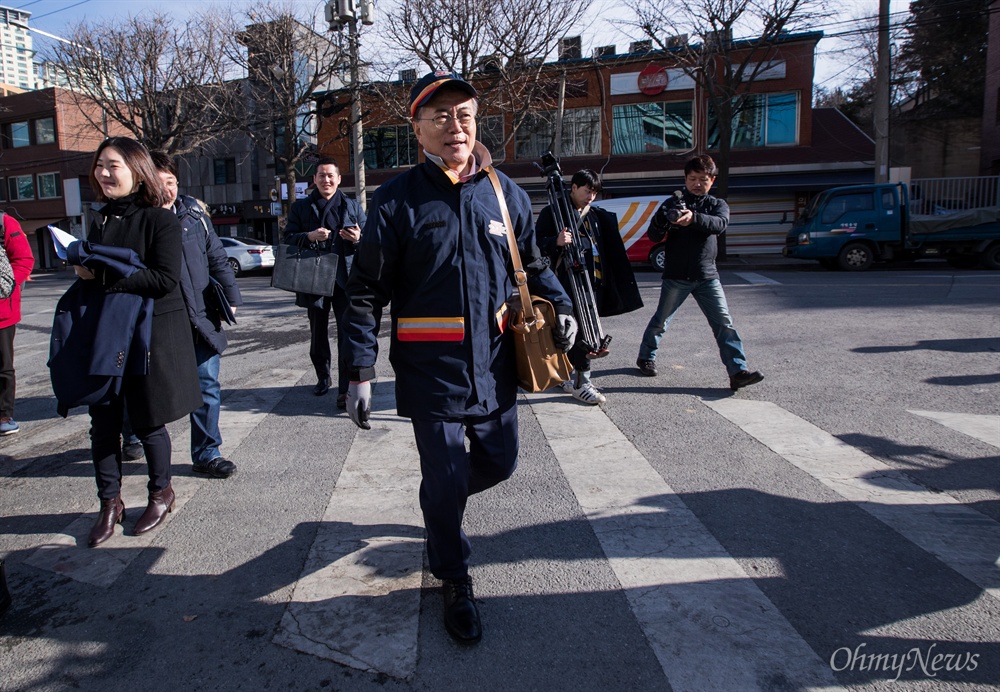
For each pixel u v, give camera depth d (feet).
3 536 10.36
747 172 76.23
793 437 13.57
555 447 13.38
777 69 74.90
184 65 76.74
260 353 24.50
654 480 11.64
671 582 8.52
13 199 124.57
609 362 20.67
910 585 8.34
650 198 57.52
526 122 80.12
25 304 46.78
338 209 16.65
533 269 8.29
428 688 6.81
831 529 9.75
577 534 9.81
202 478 12.34
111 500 10.10
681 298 17.60
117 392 9.46
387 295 7.80
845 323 25.89
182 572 9.12
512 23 60.34
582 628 7.68
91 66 77.77
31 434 15.80
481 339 7.68
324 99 67.67
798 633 7.48
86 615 8.21
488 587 8.55
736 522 10.03
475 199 7.66
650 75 77.77
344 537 9.91
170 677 7.07
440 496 7.66
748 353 21.40
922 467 11.88
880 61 56.59
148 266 9.68
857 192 51.93
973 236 50.21
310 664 7.20
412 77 68.44
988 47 84.99
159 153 11.33
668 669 6.98
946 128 95.71
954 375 17.87
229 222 109.91
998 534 9.51
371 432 14.75
